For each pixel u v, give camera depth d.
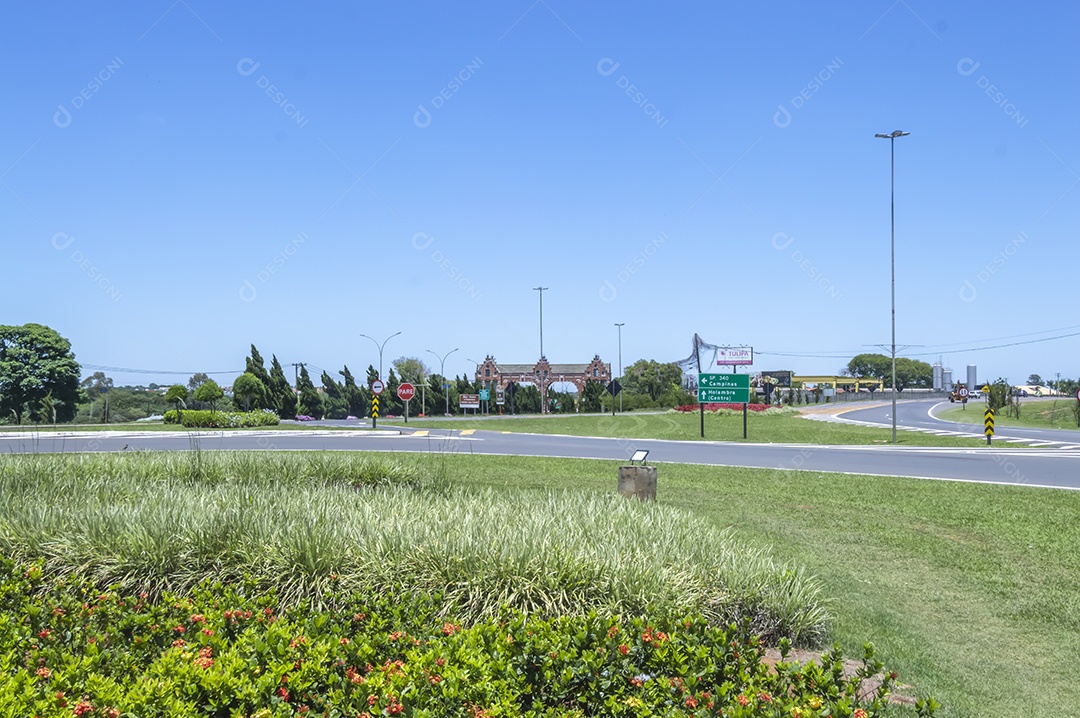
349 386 79.88
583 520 8.53
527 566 6.57
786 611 6.86
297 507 8.51
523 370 119.19
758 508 15.00
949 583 9.81
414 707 3.83
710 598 6.52
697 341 59.44
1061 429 46.06
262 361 69.56
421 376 96.38
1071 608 8.80
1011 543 12.05
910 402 113.88
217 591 6.61
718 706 3.93
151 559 7.18
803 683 4.27
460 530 7.43
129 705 3.76
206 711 3.87
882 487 17.97
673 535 7.97
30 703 3.74
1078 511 14.83
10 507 8.62
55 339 59.88
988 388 68.94
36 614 5.30
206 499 9.23
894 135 32.66
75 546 7.46
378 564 6.77
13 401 58.84
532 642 4.46
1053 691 6.50
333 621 5.39
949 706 5.96
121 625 5.11
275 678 4.04
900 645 7.32
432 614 6.02
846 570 10.31
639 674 4.30
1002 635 7.93
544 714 4.00
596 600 6.34
